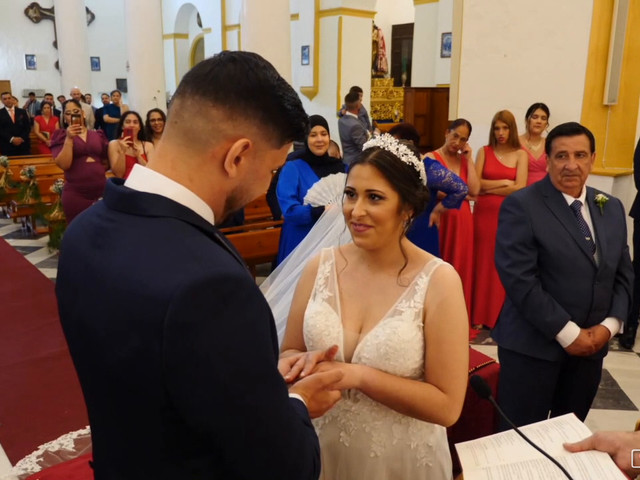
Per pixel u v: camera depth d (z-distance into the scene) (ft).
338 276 5.49
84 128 18.95
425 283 5.06
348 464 5.27
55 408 10.55
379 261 5.29
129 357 2.72
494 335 7.99
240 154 3.13
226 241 3.19
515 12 16.20
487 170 14.43
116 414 2.94
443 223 14.05
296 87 39.27
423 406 4.80
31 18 56.54
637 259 13.08
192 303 2.64
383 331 4.98
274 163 3.32
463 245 14.01
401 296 5.11
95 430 3.20
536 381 7.55
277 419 2.91
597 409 10.76
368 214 4.99
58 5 40.04
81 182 19.03
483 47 17.06
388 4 57.82
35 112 44.88
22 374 11.85
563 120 15.79
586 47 15.01
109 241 3.00
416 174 5.09
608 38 14.82
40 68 57.88
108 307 2.82
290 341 5.61
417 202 5.11
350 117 23.15
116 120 40.50
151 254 2.84
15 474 8.55
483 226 14.34
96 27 60.90
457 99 17.94
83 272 3.03
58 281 3.27
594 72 15.03
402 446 5.18
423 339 5.04
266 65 3.20
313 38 36.88
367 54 36.96
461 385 4.94
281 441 2.94
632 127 15.42
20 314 15.23
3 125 34.17
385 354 4.94
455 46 17.69
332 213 8.48
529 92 16.33
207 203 3.20
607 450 4.24
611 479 3.99
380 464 5.19
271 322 3.19
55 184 21.43
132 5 33.06
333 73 36.55
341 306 5.33
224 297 2.73
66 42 40.47
